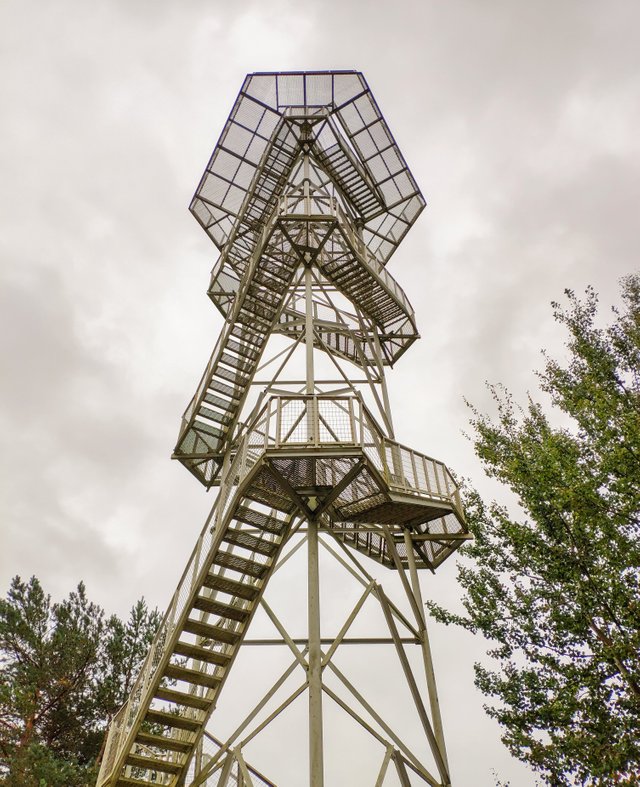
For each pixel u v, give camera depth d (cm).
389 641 1344
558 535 1288
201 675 1189
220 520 1200
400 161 2092
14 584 2469
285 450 1100
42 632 2391
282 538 1270
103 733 2252
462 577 1440
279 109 1950
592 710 1138
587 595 1215
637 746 1072
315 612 1182
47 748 1944
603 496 1331
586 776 1095
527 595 1343
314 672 1131
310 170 2039
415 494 1295
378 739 1204
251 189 1917
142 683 1241
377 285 1834
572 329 1673
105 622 2541
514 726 1209
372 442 1188
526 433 1534
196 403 1775
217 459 1827
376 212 2144
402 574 1433
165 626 1280
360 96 1975
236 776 1398
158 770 1200
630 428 1323
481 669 1311
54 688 2219
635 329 1622
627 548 1234
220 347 1722
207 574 1168
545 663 1262
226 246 2045
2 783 1756
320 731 1061
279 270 1692
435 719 1276
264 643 1366
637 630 1165
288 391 1622
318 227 1695
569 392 1588
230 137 1991
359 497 1305
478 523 1479
